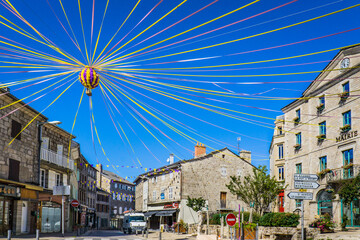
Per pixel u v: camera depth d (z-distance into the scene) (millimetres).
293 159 34875
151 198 59562
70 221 41812
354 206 25219
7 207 26594
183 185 49469
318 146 30703
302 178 13898
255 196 31250
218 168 51531
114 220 84938
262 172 31656
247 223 23625
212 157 51562
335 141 28219
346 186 23203
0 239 21344
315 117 31375
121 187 90000
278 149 42031
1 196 25656
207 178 50688
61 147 37844
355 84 26094
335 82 28328
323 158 30078
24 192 27828
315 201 30219
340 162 27500
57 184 37188
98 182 82188
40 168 33000
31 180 29953
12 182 25656
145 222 44219
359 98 25328
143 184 65812
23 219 29000
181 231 42750
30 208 29969
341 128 27328
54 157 35281
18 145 27922
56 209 36344
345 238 19047
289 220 22750
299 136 34344
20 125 28328
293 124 35406
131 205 94375
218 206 50188
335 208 27344
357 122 25766
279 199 40406
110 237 30000
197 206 44438
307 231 21406
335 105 28516
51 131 35656
